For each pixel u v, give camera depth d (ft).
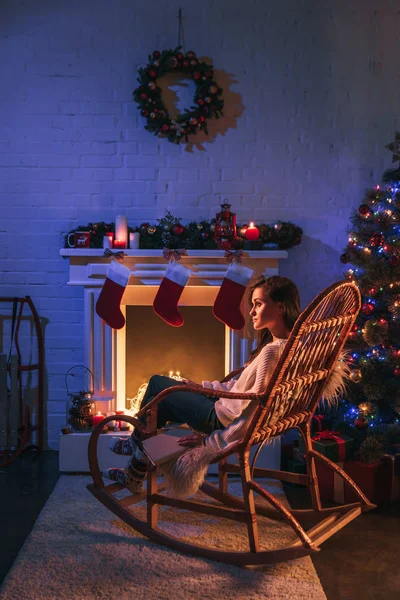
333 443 10.01
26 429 12.05
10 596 7.02
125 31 12.28
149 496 8.37
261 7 12.35
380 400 11.19
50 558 7.91
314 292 12.62
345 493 9.96
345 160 12.53
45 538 8.49
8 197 12.39
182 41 12.32
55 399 12.64
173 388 8.03
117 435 11.22
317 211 12.57
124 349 12.35
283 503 9.89
